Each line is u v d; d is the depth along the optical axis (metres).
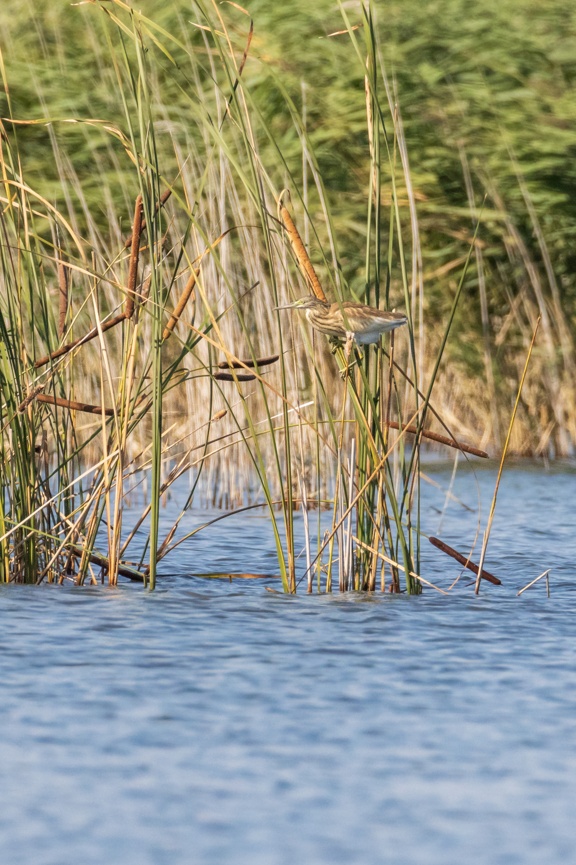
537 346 27.45
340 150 24.25
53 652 10.39
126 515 19.58
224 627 11.34
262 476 12.88
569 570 14.78
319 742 8.30
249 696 9.26
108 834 6.89
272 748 8.19
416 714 8.88
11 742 8.26
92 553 13.48
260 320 19.12
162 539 16.91
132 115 23.08
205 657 10.31
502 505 20.97
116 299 21.05
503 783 7.62
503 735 8.45
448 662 10.22
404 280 12.05
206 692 9.35
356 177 24.34
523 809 7.24
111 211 19.78
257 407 20.52
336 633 11.16
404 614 11.96
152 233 12.01
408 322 11.17
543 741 8.34
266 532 17.64
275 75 12.12
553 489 23.03
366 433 12.40
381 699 9.21
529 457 28.12
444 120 23.92
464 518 19.53
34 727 8.55
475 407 28.95
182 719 8.73
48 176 23.81
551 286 26.38
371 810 7.22
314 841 6.81
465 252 26.23
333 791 7.49
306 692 9.37
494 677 9.79
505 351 28.30
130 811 7.20
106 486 13.00
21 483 13.06
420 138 24.20
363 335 11.34
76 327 21.86
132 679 9.66
